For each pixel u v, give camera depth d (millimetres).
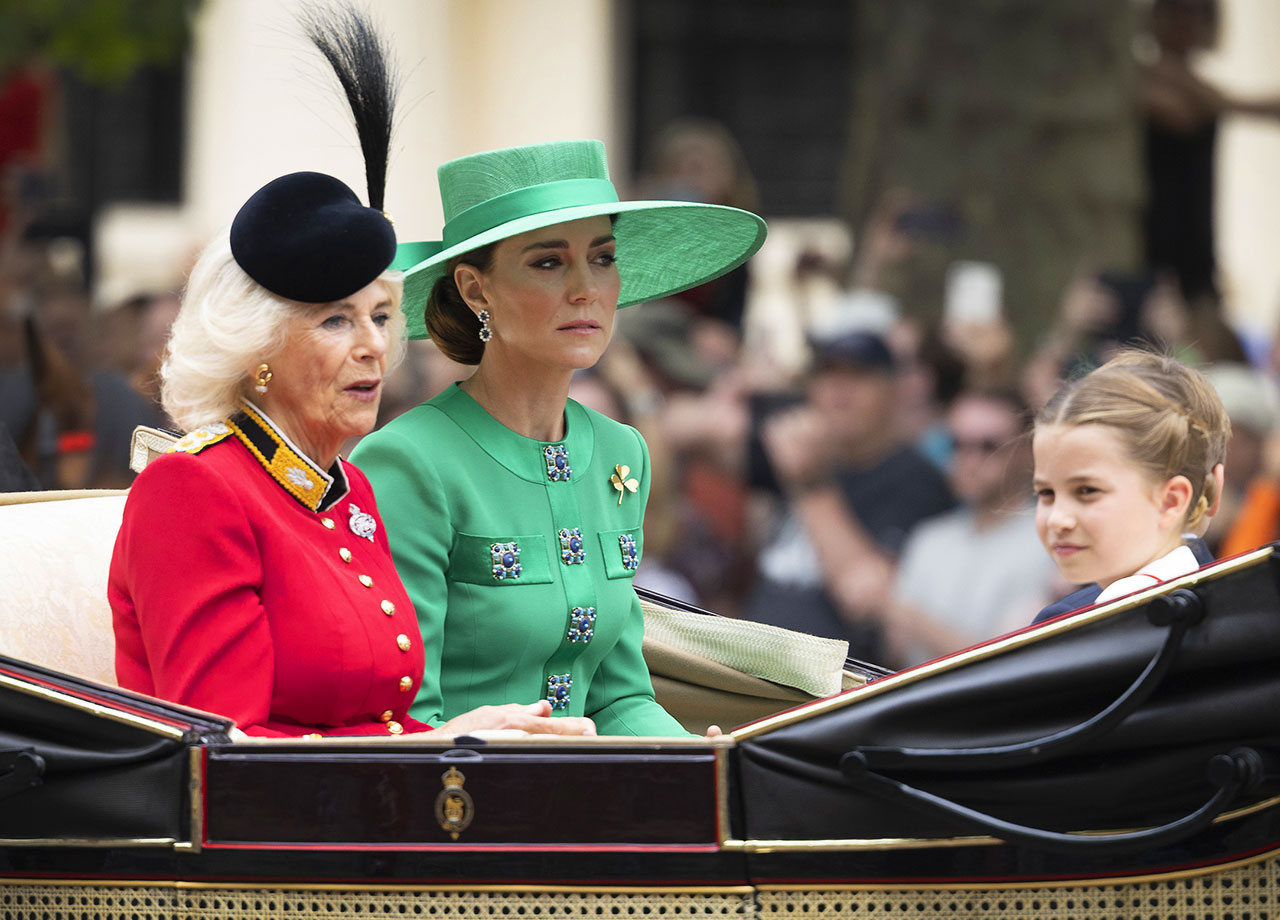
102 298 26844
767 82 49531
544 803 8703
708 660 12781
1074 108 31203
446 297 11930
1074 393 11727
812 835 8633
